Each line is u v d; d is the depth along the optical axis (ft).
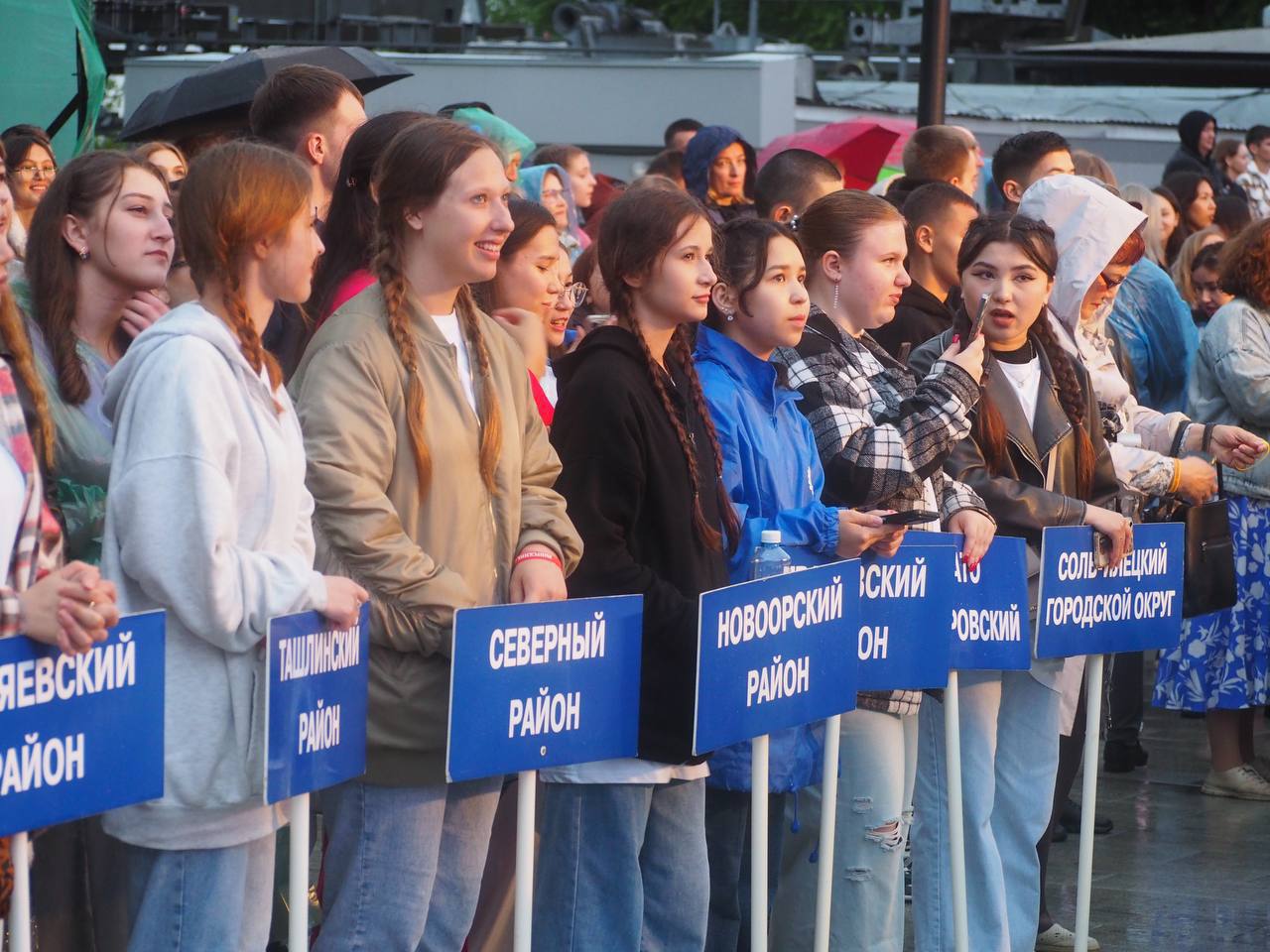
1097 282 23.04
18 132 23.91
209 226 13.23
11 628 11.37
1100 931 23.57
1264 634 30.42
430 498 14.60
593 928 16.05
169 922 13.01
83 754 11.76
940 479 19.21
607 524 15.90
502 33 63.21
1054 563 19.38
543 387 19.92
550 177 29.81
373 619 14.12
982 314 18.84
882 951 18.79
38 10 31.73
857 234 19.70
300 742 12.89
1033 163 28.68
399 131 15.44
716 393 17.67
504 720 13.97
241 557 12.78
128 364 13.05
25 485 12.98
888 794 18.62
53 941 13.94
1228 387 30.50
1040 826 20.63
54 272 14.99
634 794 16.01
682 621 15.72
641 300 16.69
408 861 14.51
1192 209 43.42
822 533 17.25
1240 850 27.55
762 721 15.85
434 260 14.90
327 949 14.46
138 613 12.17
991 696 19.79
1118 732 32.50
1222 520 22.85
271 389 13.48
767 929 17.72
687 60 59.26
